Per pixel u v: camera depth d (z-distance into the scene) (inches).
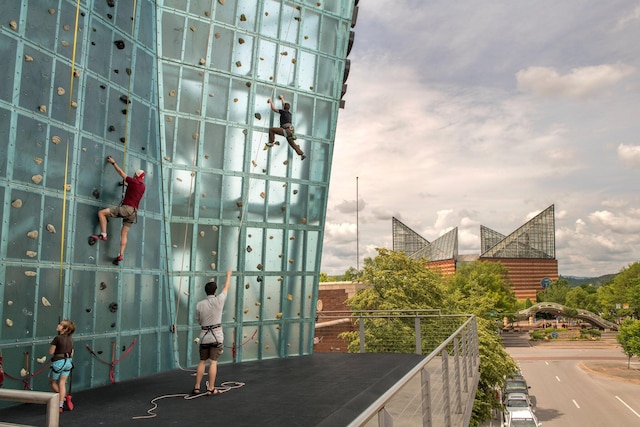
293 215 614.9
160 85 527.8
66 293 401.4
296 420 306.7
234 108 574.6
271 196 598.5
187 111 544.1
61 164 406.3
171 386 422.0
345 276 3223.4
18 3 375.9
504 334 4699.8
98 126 445.7
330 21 648.4
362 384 422.6
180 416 318.3
